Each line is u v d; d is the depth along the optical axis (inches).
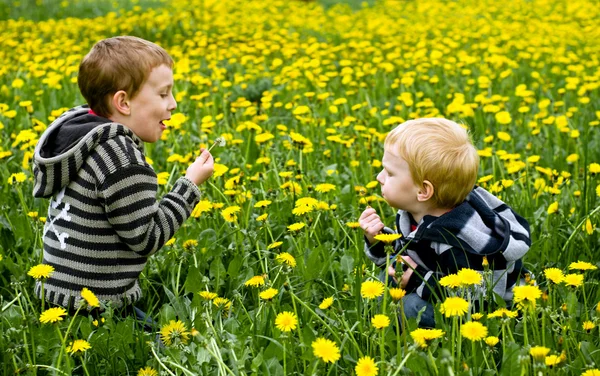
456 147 88.0
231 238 115.9
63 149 86.9
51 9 510.9
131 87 90.0
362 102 223.1
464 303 70.2
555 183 124.8
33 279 102.8
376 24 431.2
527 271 93.2
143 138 94.5
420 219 93.0
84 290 77.5
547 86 248.8
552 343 77.7
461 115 195.3
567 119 190.5
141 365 81.6
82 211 87.4
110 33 410.3
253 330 82.3
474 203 91.5
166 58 93.2
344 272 101.9
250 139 168.6
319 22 463.8
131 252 90.7
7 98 232.4
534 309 78.2
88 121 89.0
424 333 68.1
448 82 249.9
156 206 89.0
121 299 90.4
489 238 86.6
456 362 72.6
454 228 87.2
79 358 81.5
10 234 117.0
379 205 123.2
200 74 270.4
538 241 107.4
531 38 363.9
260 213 123.2
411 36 383.6
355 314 87.6
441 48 310.5
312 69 277.0
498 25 415.2
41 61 310.3
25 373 76.2
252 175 150.2
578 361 73.4
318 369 72.8
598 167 121.0
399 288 78.0
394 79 259.1
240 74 275.3
